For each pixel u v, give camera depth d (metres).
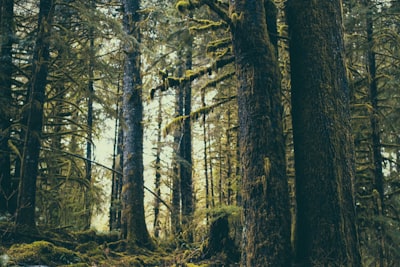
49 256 8.85
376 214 10.55
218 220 11.57
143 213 13.51
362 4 11.84
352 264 7.05
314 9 7.98
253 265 7.21
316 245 7.14
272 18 8.47
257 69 7.72
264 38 7.86
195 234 15.91
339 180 7.35
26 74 11.94
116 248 12.47
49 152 13.12
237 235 11.56
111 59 16.86
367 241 10.53
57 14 11.99
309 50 7.85
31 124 10.30
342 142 7.55
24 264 8.24
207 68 9.78
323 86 7.67
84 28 13.24
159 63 16.45
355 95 12.13
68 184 15.47
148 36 16.19
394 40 11.50
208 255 11.43
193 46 15.73
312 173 7.42
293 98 8.00
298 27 8.05
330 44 7.87
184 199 17.66
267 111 7.61
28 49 11.72
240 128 7.83
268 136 7.51
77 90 12.85
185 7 8.27
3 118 11.55
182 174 18.00
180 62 16.02
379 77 11.52
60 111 14.45
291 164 12.51
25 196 9.99
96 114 16.00
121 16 16.34
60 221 13.52
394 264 10.32
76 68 12.81
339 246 7.07
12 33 11.09
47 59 10.89
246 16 7.88
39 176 12.91
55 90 14.38
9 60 11.63
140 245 12.99
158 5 15.35
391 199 11.51
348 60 12.00
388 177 12.61
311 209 7.32
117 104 18.42
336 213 7.20
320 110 7.59
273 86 7.73
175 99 22.92
